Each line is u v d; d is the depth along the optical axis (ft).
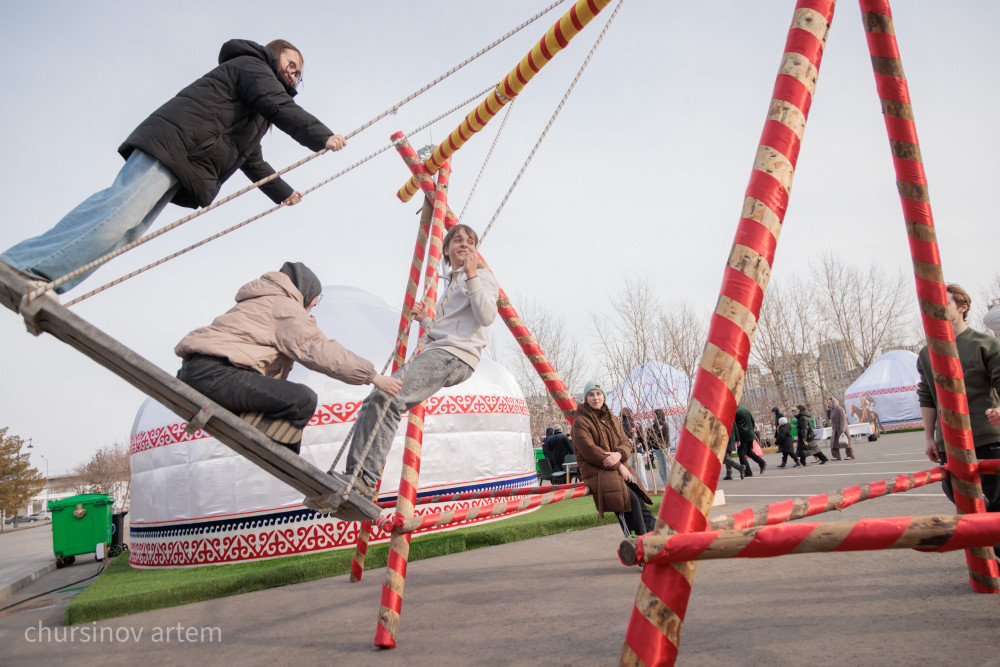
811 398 148.87
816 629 10.33
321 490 9.63
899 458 48.42
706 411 6.31
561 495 18.28
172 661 13.70
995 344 12.42
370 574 22.63
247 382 9.12
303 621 16.11
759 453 49.80
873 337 138.51
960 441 11.25
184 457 29.32
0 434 174.50
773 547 5.59
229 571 25.99
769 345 138.00
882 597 11.81
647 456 40.55
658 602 5.86
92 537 38.96
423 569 21.81
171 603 21.02
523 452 35.96
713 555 5.71
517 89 14.70
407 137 13.34
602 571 17.74
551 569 18.92
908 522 5.46
